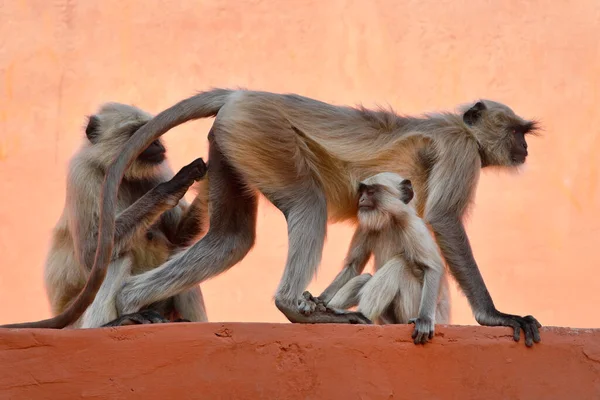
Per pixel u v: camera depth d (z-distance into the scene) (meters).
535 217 19.64
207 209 12.84
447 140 12.70
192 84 19.59
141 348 10.05
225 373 10.11
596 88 19.86
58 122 19.62
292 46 19.84
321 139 12.08
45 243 19.20
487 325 11.60
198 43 19.77
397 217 11.66
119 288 12.05
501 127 13.28
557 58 19.95
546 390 10.59
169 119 11.77
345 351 10.30
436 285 11.20
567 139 19.78
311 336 10.30
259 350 10.20
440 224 12.27
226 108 11.88
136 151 11.47
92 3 19.98
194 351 10.11
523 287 19.30
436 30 19.97
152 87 19.61
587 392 10.66
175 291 11.90
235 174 12.08
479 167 12.86
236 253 12.24
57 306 13.10
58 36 19.88
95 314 11.90
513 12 20.06
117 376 9.98
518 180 19.75
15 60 19.78
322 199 11.91
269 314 18.81
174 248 12.99
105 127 13.12
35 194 19.41
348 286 11.70
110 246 10.83
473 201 12.79
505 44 19.95
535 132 13.74
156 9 19.91
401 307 11.45
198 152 19.31
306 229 11.60
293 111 12.02
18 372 9.88
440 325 10.56
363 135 12.34
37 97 19.67
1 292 18.94
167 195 12.20
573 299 19.20
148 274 11.91
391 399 10.27
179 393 10.02
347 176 12.22
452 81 19.75
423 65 19.81
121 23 19.88
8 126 19.59
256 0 19.97
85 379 9.95
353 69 19.77
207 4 19.92
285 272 11.40
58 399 9.87
